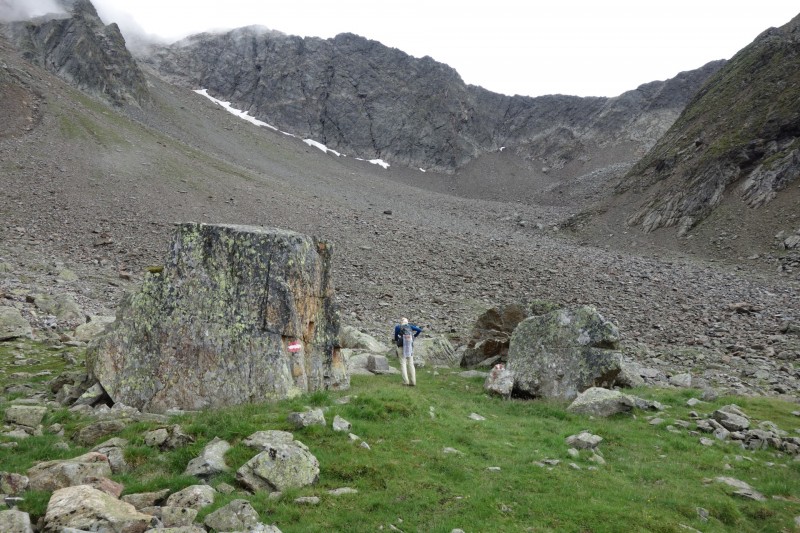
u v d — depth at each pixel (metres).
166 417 13.02
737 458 13.72
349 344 28.69
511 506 10.20
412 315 39.94
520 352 21.02
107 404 15.02
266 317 15.38
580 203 158.38
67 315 28.66
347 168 186.75
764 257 63.84
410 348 20.30
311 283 17.03
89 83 134.00
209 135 153.12
